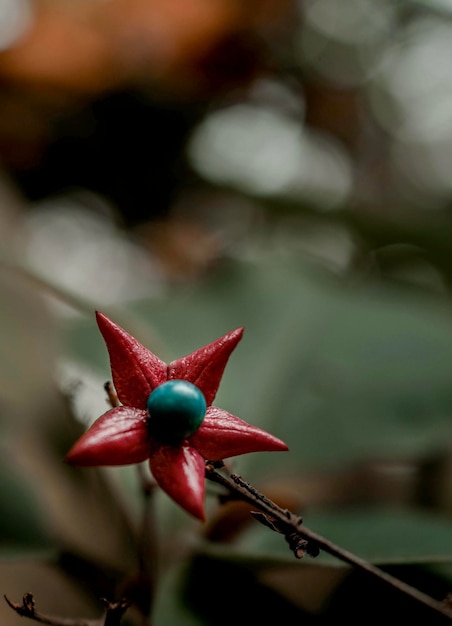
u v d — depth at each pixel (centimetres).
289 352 30
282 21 42
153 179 43
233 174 44
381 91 48
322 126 48
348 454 25
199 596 20
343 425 26
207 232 46
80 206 44
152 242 45
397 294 38
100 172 42
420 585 19
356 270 43
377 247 42
